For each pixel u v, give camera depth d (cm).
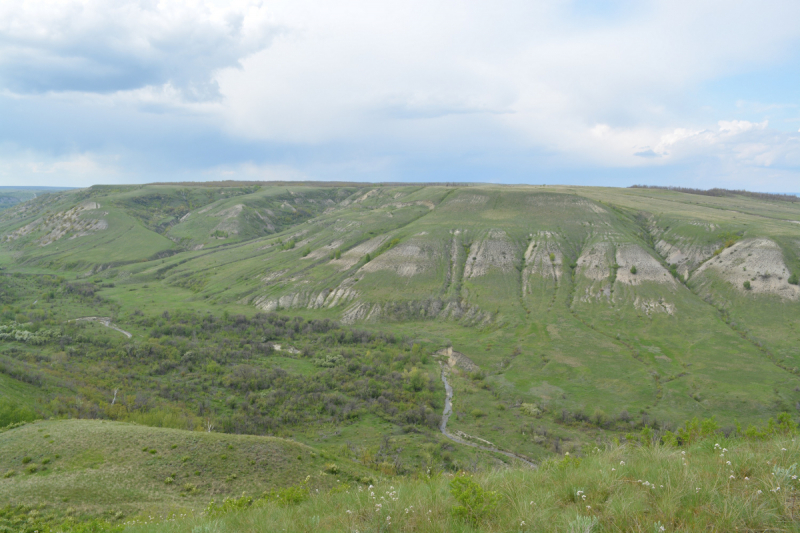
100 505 2939
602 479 858
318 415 6894
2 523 2600
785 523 616
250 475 3744
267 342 10075
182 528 1184
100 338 9469
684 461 904
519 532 697
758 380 7412
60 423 4306
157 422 5728
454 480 893
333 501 1116
